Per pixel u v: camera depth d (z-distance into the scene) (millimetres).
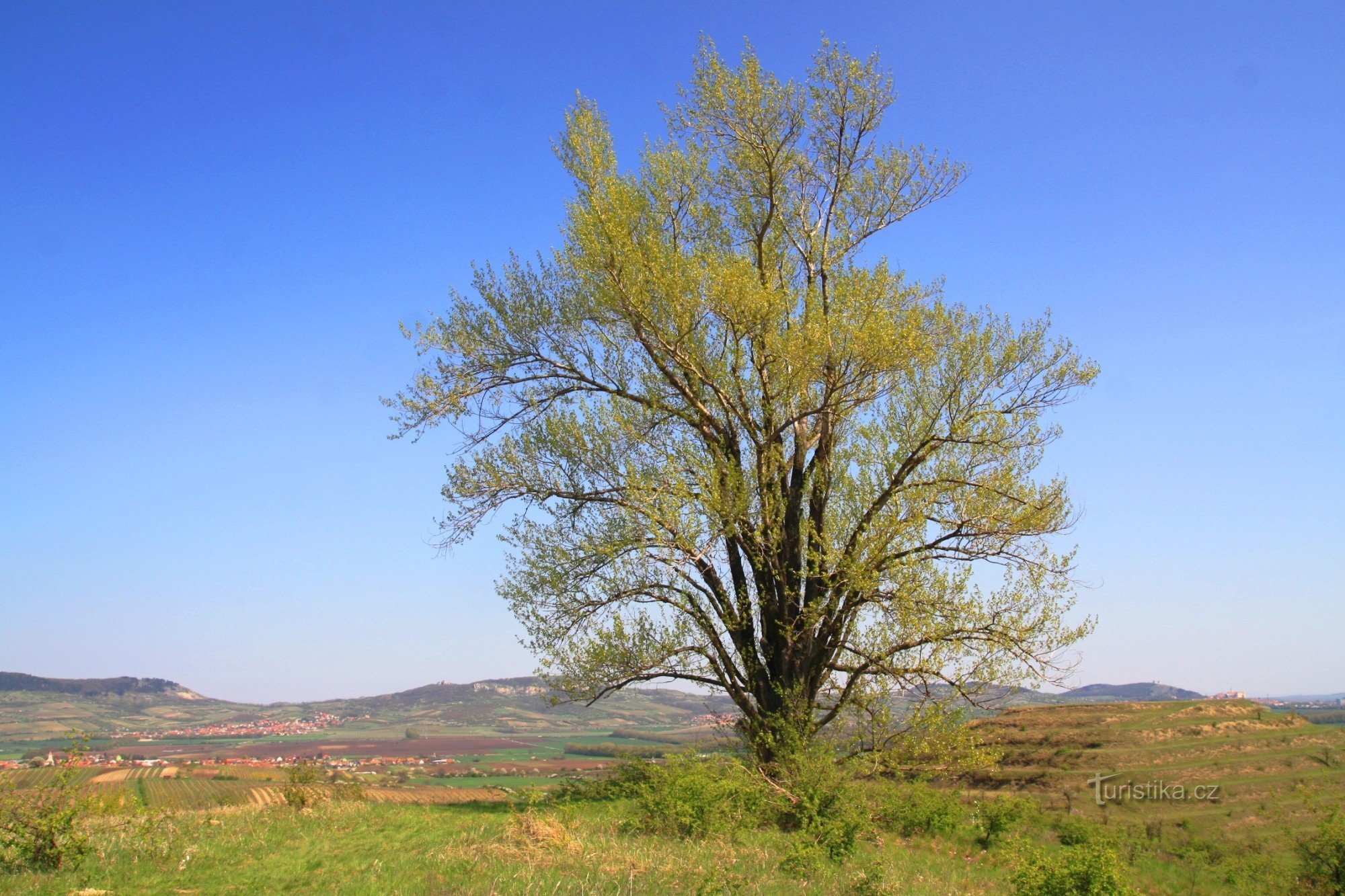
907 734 16891
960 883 12688
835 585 17547
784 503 18234
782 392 18250
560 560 18125
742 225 20906
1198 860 18453
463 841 12914
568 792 18750
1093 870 11117
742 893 9500
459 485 18688
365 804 18797
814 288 20234
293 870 11258
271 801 23344
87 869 11109
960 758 17234
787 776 15875
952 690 16969
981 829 18609
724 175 20719
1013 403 17969
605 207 18234
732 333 18609
